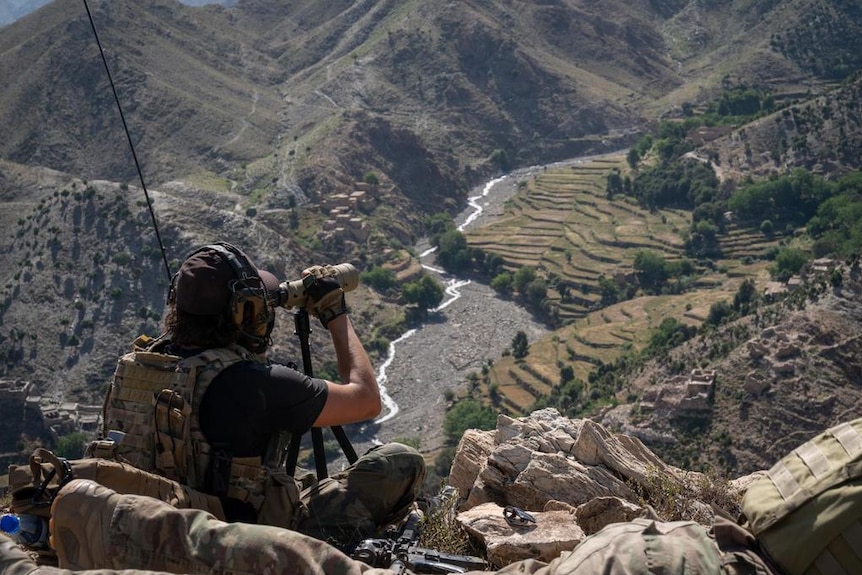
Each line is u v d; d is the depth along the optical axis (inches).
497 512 278.7
